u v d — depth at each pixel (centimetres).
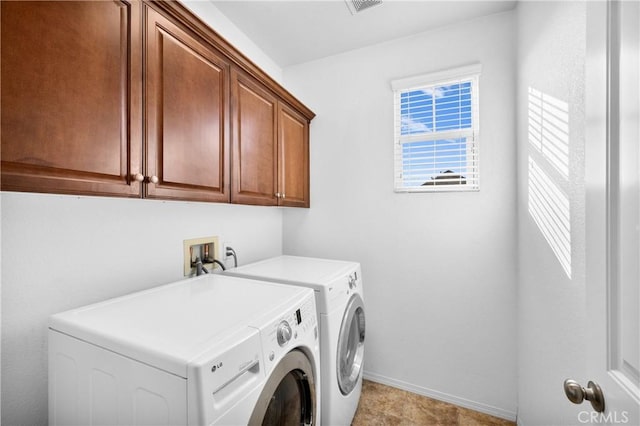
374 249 219
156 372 69
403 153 212
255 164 163
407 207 209
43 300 99
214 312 98
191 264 161
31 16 70
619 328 53
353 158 226
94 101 84
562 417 112
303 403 114
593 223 61
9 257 92
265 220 229
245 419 77
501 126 181
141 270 133
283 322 99
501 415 181
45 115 73
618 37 54
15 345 93
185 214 158
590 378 63
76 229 109
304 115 227
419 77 199
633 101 49
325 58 235
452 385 195
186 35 116
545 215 132
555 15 121
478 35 186
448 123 199
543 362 134
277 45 217
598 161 59
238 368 76
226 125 139
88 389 82
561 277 115
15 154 67
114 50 90
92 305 105
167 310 100
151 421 70
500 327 183
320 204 238
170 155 108
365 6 175
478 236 188
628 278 51
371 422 175
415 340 206
